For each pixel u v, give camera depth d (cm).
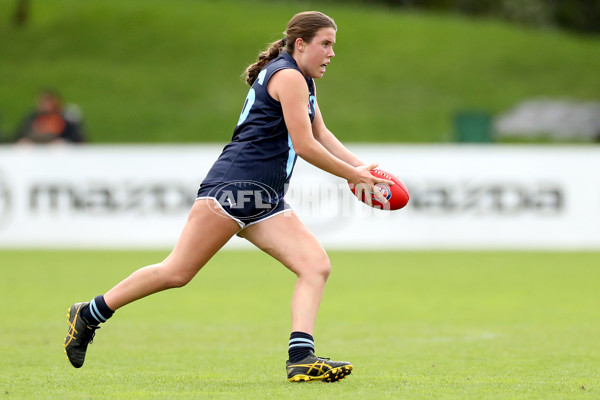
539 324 2775
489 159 5809
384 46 13150
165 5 14300
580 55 13400
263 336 2520
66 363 2014
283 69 1678
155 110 11200
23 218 5859
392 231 5812
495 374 1861
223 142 10625
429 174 5809
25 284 3931
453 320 2883
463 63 12800
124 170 5828
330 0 17212
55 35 13125
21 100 11194
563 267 4788
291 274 4503
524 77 12594
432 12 18075
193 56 12700
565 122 11156
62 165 5847
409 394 1576
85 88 11638
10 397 1557
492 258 5294
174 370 1922
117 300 1733
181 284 1723
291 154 1723
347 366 1714
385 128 10938
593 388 1669
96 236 5847
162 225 5828
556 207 5812
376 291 3766
